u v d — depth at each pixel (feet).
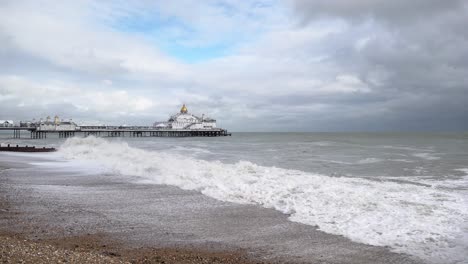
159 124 489.26
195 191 49.90
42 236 29.76
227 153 126.41
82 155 105.81
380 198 42.27
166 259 25.05
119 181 59.11
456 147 149.89
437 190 47.65
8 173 69.46
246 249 27.35
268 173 62.80
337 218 34.78
